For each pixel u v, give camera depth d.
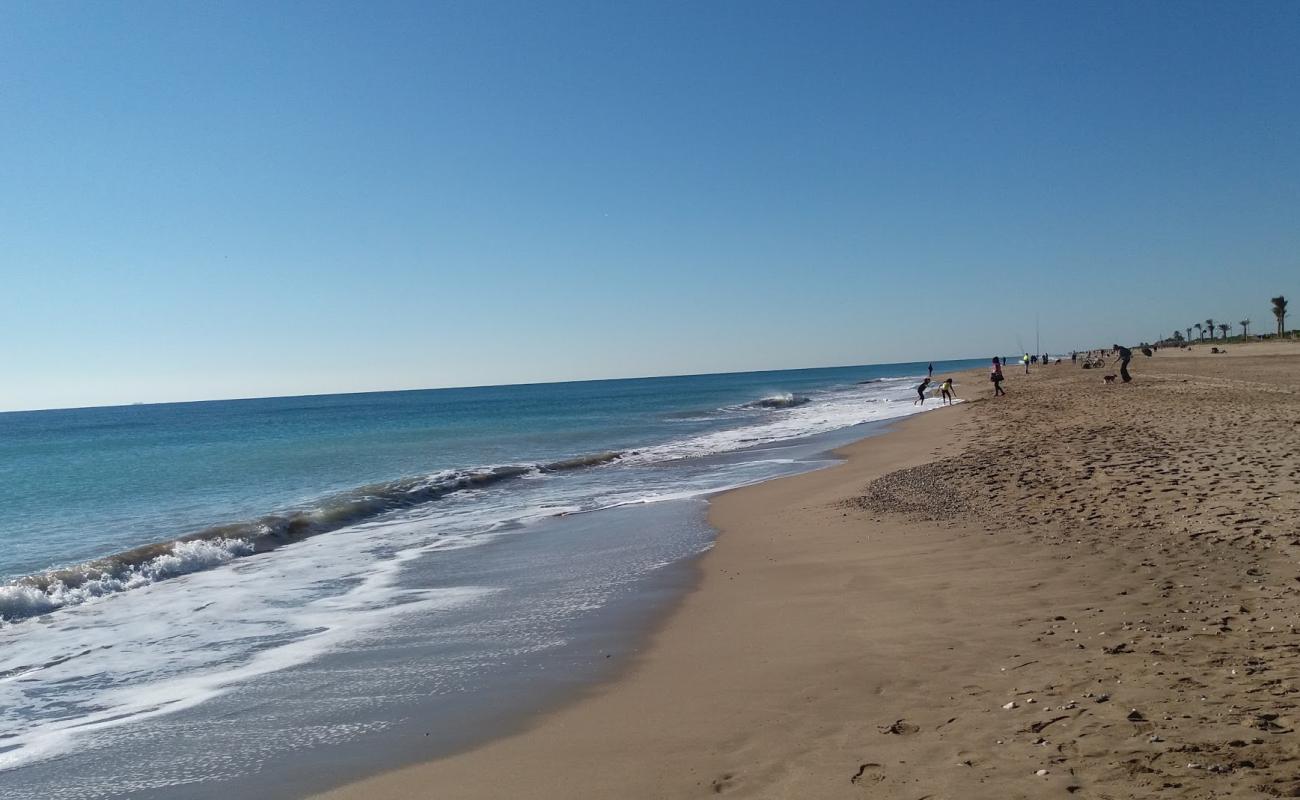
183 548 12.77
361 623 8.66
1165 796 3.29
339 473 26.47
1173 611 6.02
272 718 5.96
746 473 20.08
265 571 11.80
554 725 5.36
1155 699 4.35
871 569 8.84
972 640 6.01
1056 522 9.82
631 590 9.25
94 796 4.83
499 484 20.88
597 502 16.80
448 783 4.55
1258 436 14.34
